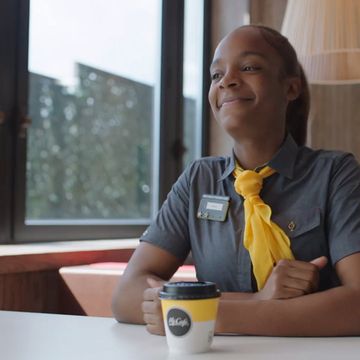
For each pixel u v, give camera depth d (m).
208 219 1.49
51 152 3.02
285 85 1.51
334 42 2.59
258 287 1.40
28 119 2.72
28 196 2.85
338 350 1.08
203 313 1.06
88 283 2.30
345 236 1.36
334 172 1.44
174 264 1.54
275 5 3.76
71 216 3.13
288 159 1.46
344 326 1.22
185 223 1.55
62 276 2.35
